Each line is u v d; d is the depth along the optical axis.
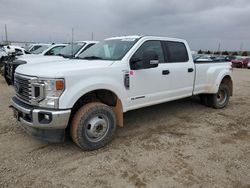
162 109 6.37
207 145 4.14
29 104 3.59
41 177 3.10
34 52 13.34
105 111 3.88
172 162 3.53
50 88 3.36
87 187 2.92
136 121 5.35
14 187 2.88
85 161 3.52
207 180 3.08
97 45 5.25
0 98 7.13
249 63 29.56
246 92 9.58
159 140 4.31
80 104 3.90
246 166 3.45
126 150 3.89
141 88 4.46
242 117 5.84
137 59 4.30
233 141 4.34
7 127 4.71
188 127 5.04
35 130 3.64
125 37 4.95
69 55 8.45
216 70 6.24
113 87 3.95
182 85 5.39
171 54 5.15
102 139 3.92
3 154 3.66
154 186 2.95
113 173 3.22
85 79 3.62
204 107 6.70
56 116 3.35
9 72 8.03
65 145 4.02
